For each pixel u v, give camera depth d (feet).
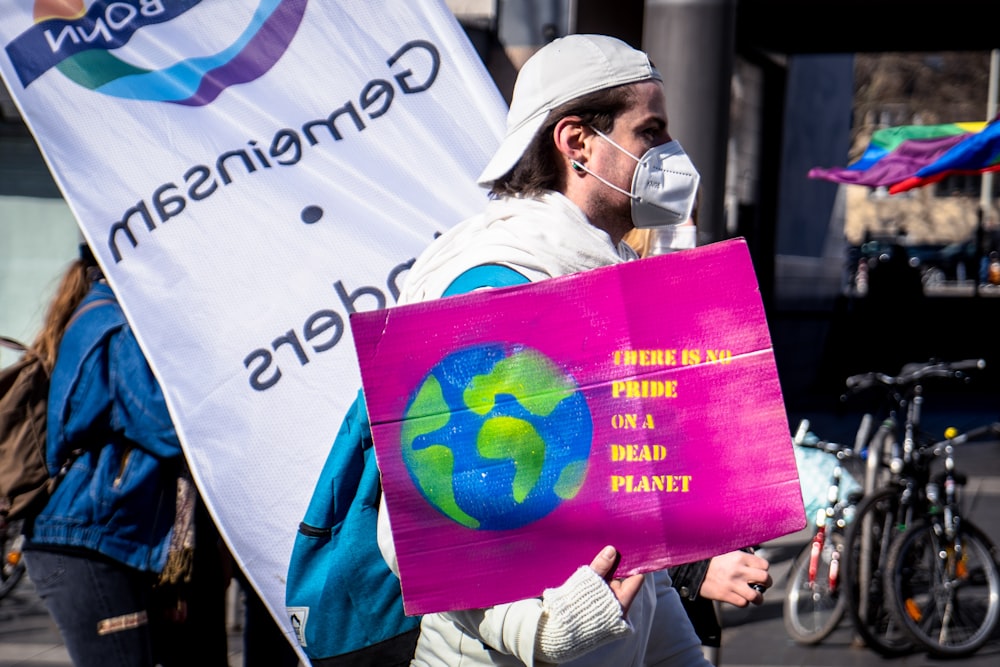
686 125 16.83
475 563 7.09
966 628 23.77
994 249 163.53
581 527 7.16
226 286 11.74
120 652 13.19
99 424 13.20
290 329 11.65
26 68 12.07
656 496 7.22
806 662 23.07
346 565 8.36
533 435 7.18
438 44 12.36
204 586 14.44
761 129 70.03
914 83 173.27
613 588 7.12
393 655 8.38
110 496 13.10
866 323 67.15
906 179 26.76
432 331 7.13
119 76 12.14
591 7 31.14
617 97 7.85
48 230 36.58
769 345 7.30
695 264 7.30
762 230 71.05
